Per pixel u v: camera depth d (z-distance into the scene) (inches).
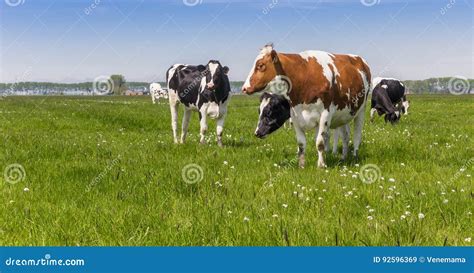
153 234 195.3
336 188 271.0
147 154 411.8
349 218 215.0
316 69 348.5
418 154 401.7
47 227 206.8
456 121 925.2
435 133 594.2
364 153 417.1
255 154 414.6
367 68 412.5
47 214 226.5
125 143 532.7
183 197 261.7
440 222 209.5
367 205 241.1
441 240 187.3
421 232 190.2
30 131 694.5
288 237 186.5
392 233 190.5
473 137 544.1
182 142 550.9
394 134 563.5
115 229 201.2
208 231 196.4
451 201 238.1
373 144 459.2
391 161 377.1
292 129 649.6
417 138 507.5
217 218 209.2
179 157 406.9
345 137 407.8
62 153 423.8
